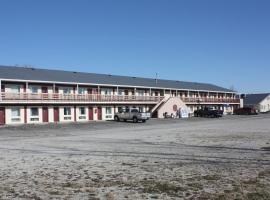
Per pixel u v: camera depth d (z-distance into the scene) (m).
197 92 94.94
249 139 30.14
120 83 73.69
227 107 102.81
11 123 54.53
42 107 58.44
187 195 11.66
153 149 23.95
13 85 56.00
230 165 17.20
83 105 64.62
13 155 21.50
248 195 11.38
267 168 16.27
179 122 61.69
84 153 22.19
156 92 82.75
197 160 18.86
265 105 128.00
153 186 12.91
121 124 56.09
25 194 12.05
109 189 12.60
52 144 27.98
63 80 62.94
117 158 19.84
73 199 11.39
